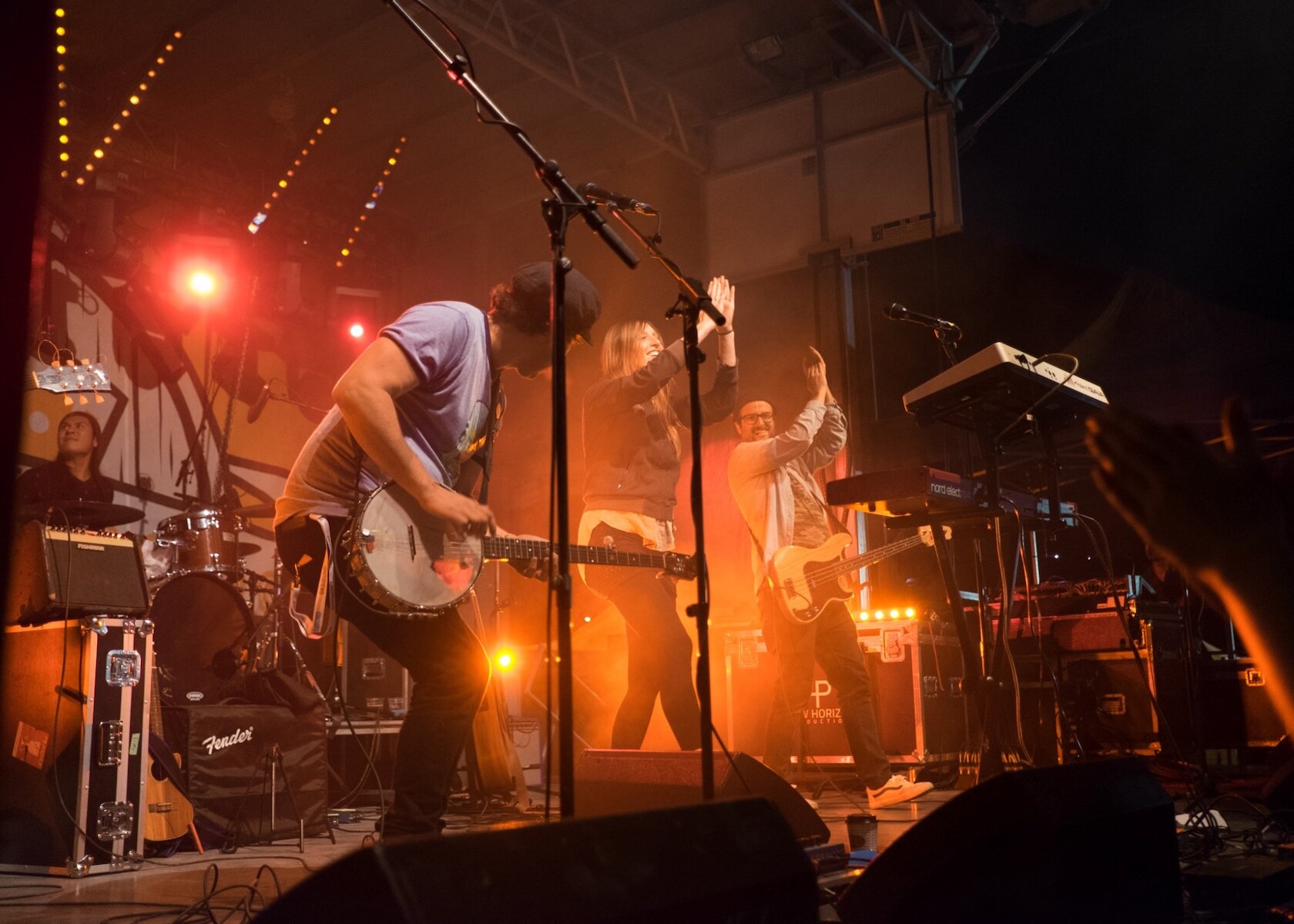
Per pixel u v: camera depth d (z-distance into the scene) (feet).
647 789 9.09
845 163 24.82
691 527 25.05
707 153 26.68
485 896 2.64
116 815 11.34
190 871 11.25
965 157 30.35
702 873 3.22
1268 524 1.75
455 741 8.08
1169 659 17.39
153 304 25.27
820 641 15.28
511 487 29.86
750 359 25.55
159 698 13.46
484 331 8.45
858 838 9.19
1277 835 10.02
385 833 7.86
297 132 27.55
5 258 2.09
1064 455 23.04
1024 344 30.14
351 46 24.30
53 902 9.18
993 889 4.64
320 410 28.40
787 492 15.64
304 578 8.52
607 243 7.08
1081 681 17.38
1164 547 1.82
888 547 15.48
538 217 30.91
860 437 24.30
